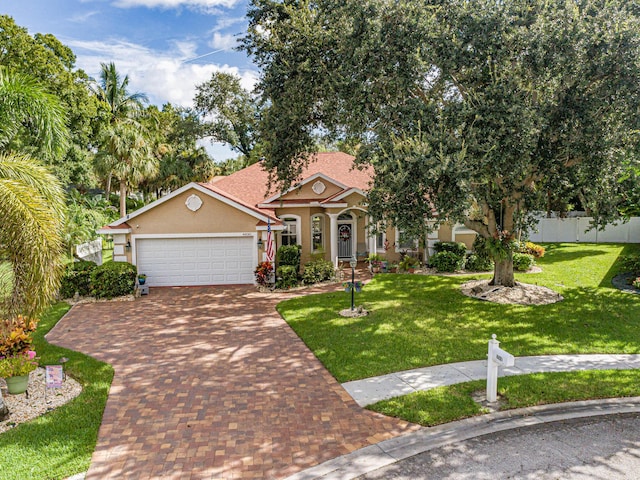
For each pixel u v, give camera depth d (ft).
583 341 35.27
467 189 33.68
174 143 138.00
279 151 48.08
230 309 47.70
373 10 37.06
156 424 22.82
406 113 37.50
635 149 38.42
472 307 45.70
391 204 36.76
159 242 59.82
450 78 38.45
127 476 18.37
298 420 23.21
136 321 43.19
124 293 53.26
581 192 48.37
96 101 119.44
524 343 34.94
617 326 38.70
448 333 37.63
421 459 19.62
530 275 60.29
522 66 36.40
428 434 21.67
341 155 88.48
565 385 26.81
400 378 28.50
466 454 19.95
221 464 19.29
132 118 138.10
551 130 38.19
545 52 35.60
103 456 19.85
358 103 38.81
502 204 51.01
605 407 24.29
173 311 46.98
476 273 64.18
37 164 28.17
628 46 33.86
